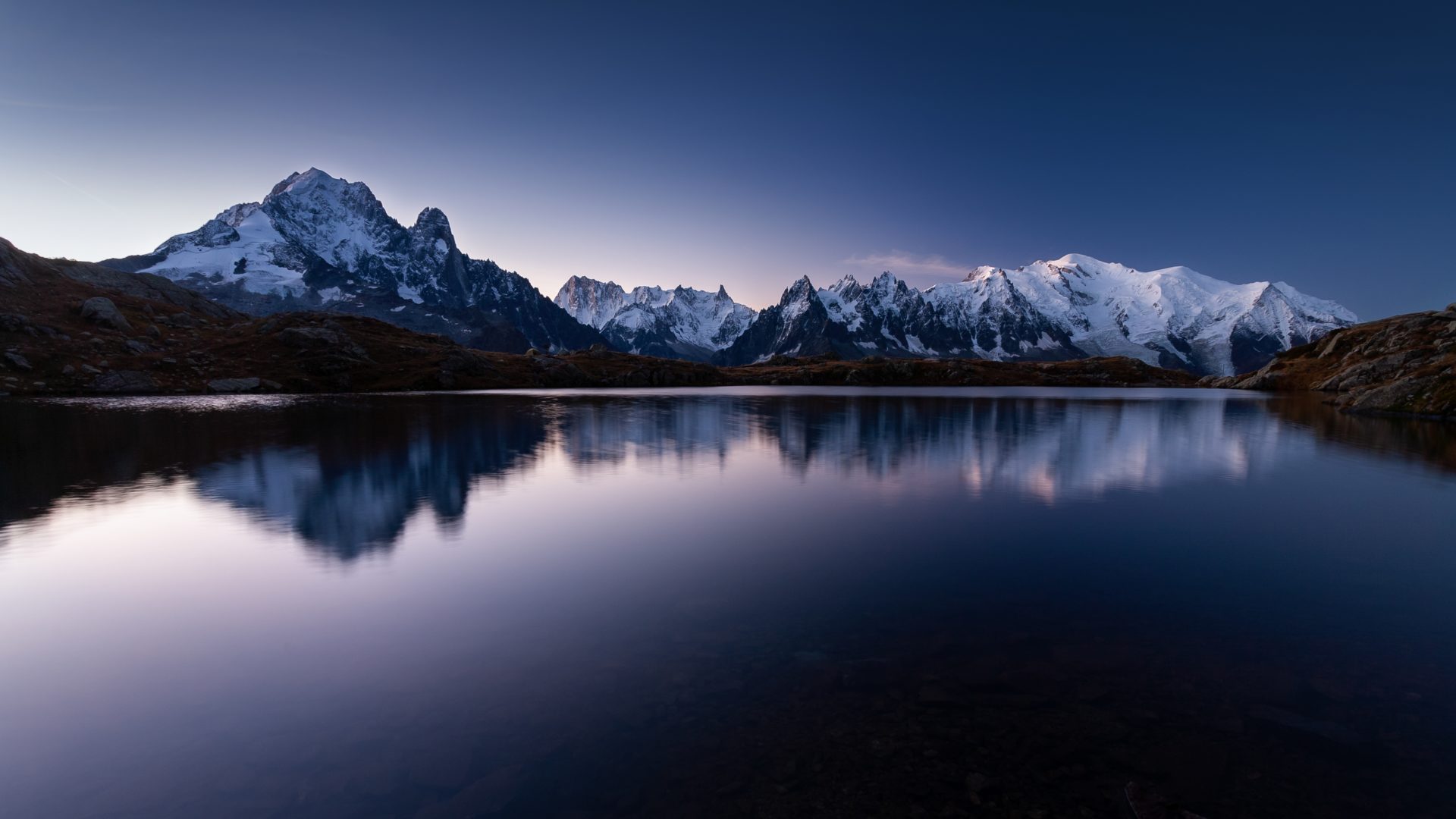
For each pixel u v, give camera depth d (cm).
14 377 11044
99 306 13888
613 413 8812
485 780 1022
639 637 1574
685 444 5553
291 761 1099
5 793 1027
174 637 1633
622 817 930
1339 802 945
